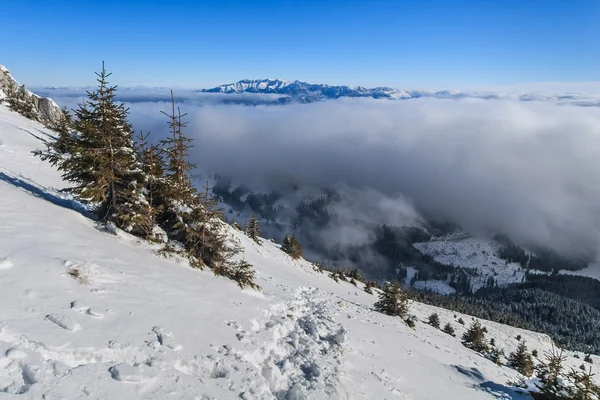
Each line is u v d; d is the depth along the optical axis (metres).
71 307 6.14
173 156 13.46
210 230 13.45
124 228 12.22
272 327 9.52
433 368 13.62
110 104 11.71
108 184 11.97
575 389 12.98
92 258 8.59
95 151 11.42
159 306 7.72
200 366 6.29
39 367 4.53
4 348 4.57
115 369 5.07
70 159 11.69
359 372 9.31
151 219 12.60
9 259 6.75
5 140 22.38
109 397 4.59
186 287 9.66
